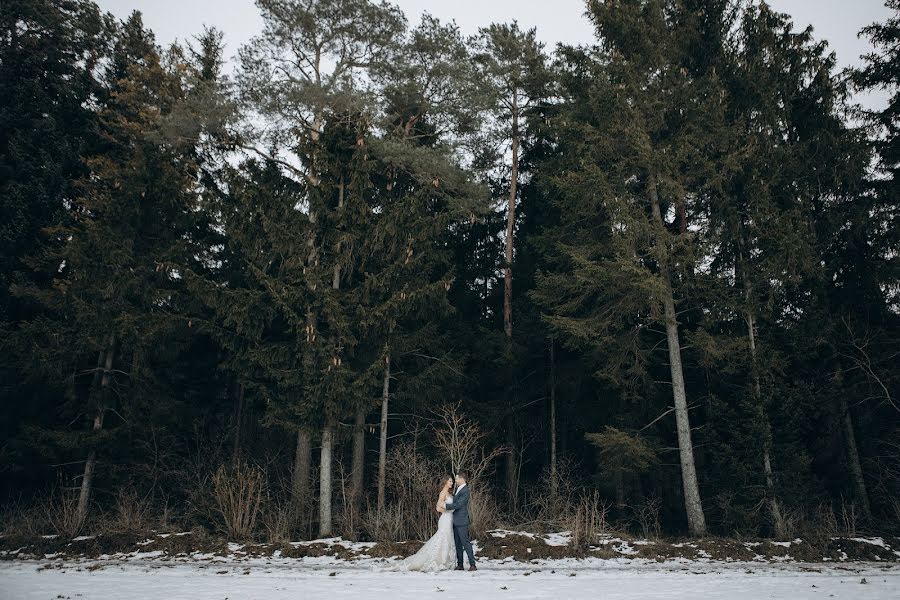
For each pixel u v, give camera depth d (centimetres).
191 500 1727
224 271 2217
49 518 1531
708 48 1880
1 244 1922
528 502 2025
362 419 1670
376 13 1823
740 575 1002
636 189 1777
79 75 2236
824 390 1692
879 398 1758
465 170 1892
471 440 1747
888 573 1057
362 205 1667
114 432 1738
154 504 1919
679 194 1562
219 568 1110
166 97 2112
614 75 1684
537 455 2414
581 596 730
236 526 1453
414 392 1880
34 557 1282
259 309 1571
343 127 1788
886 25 1839
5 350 1761
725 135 1603
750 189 1595
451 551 1089
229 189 1631
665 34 1780
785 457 1562
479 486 1588
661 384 1947
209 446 2152
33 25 2202
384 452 1800
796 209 1569
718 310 1591
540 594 748
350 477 1884
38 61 2153
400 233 1711
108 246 1766
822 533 1428
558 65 2231
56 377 1781
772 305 1567
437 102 1966
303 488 1669
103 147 2214
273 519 1558
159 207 1939
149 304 1855
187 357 2220
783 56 1762
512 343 2041
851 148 1697
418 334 1855
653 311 1539
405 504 1555
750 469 1548
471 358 2147
